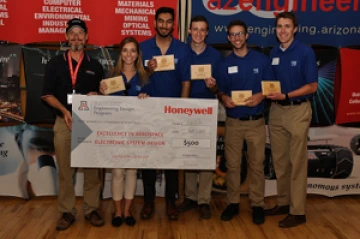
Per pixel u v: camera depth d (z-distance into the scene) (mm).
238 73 3645
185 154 3514
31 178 4293
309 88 3490
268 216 3928
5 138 4211
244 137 3742
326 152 4402
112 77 3486
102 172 4332
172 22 3549
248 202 4324
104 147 3463
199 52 3797
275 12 4176
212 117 3475
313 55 3521
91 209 3697
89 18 4113
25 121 4203
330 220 3840
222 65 3730
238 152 3807
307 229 3615
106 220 3781
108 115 3422
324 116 4332
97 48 4156
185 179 4066
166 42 3652
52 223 3682
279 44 3873
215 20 4180
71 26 3318
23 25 4070
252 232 3539
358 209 4145
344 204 4297
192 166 3529
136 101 3422
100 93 3547
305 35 4211
